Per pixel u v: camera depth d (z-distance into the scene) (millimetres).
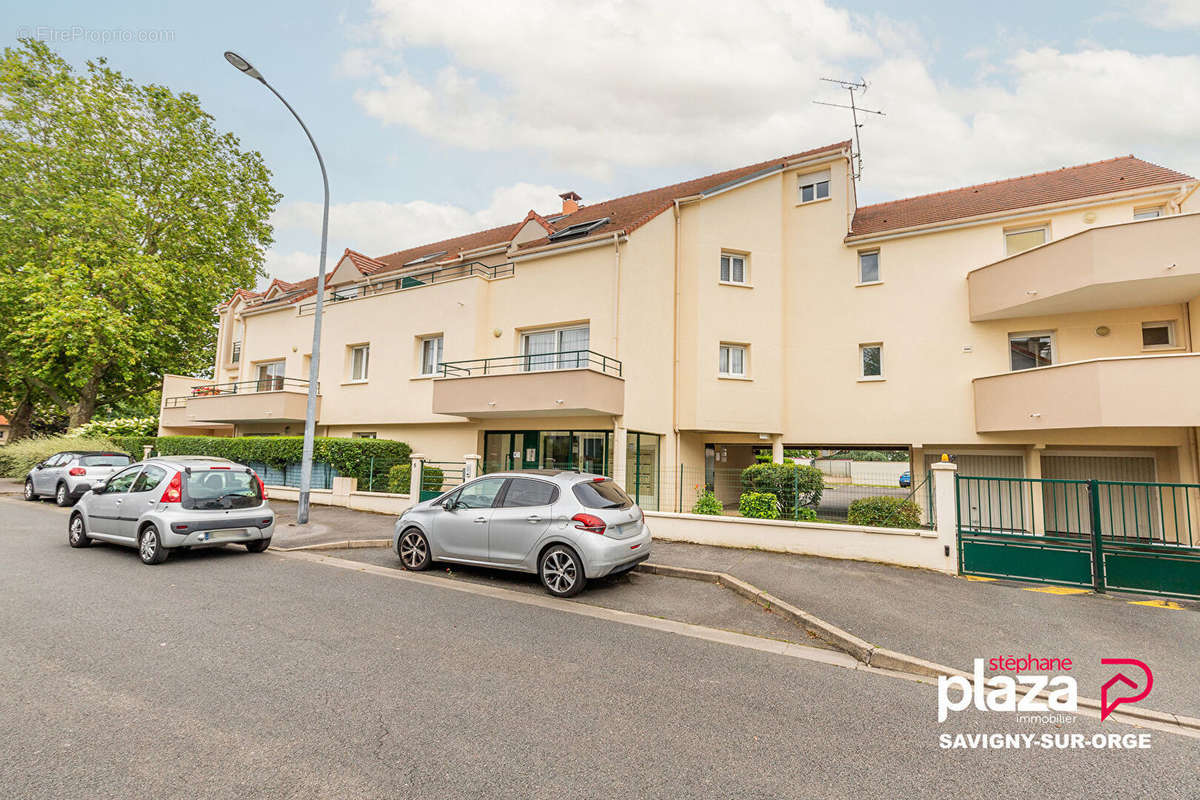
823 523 9023
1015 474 13672
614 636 5574
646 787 2998
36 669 4379
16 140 21578
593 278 13977
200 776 2988
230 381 23781
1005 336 13453
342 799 2816
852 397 14906
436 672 4520
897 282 14727
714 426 14633
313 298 21141
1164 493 12000
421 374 16594
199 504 8398
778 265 15789
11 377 24484
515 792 2920
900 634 5664
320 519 12461
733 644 5500
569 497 7168
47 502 15891
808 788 3045
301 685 4199
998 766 3371
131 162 22828
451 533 7832
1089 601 6832
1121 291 11281
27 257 21953
